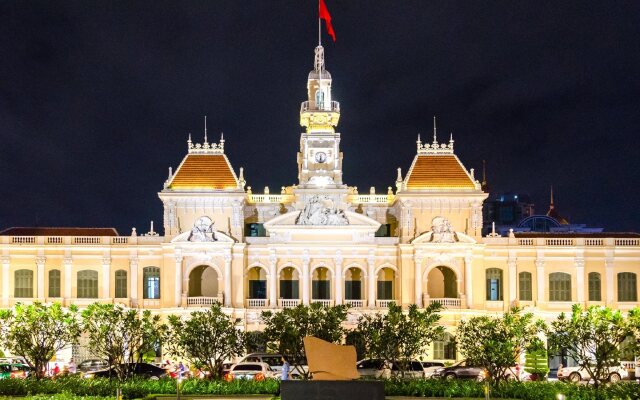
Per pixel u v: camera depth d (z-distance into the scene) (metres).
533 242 109.12
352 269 111.00
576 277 108.56
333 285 107.50
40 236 109.38
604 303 108.12
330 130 110.62
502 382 67.50
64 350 104.19
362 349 77.62
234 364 86.38
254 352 91.88
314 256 107.81
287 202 112.12
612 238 108.81
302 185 108.56
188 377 73.75
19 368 87.69
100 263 109.19
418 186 107.81
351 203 112.81
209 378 73.25
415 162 109.88
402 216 107.69
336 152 109.50
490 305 107.94
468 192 107.31
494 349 68.38
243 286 106.88
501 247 108.69
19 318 76.06
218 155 110.44
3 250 108.56
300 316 72.56
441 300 105.38
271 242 107.62
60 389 64.31
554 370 104.50
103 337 72.62
